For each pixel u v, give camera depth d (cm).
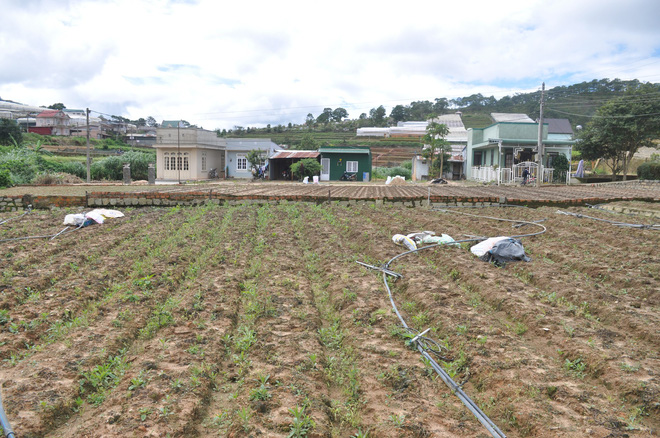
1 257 728
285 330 464
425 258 757
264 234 948
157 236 882
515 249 738
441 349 428
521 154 3045
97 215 1062
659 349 428
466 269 673
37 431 303
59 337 438
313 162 3228
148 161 3347
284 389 350
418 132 6781
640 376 364
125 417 313
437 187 2305
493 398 348
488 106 10738
